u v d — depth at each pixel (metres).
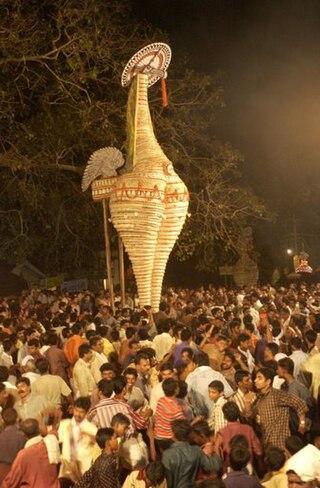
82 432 8.59
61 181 28.75
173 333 13.61
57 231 29.62
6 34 23.47
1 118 24.69
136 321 15.16
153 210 19.48
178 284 40.78
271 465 7.21
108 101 27.12
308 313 18.88
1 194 28.58
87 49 23.86
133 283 32.94
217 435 8.21
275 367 10.42
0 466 8.10
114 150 20.11
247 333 13.12
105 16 25.27
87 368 11.20
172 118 28.05
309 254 40.69
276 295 25.16
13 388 9.44
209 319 15.53
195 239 27.97
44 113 26.25
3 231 30.62
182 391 9.55
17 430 8.30
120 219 19.61
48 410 9.19
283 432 8.70
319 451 6.89
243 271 34.12
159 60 20.38
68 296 24.08
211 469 7.50
